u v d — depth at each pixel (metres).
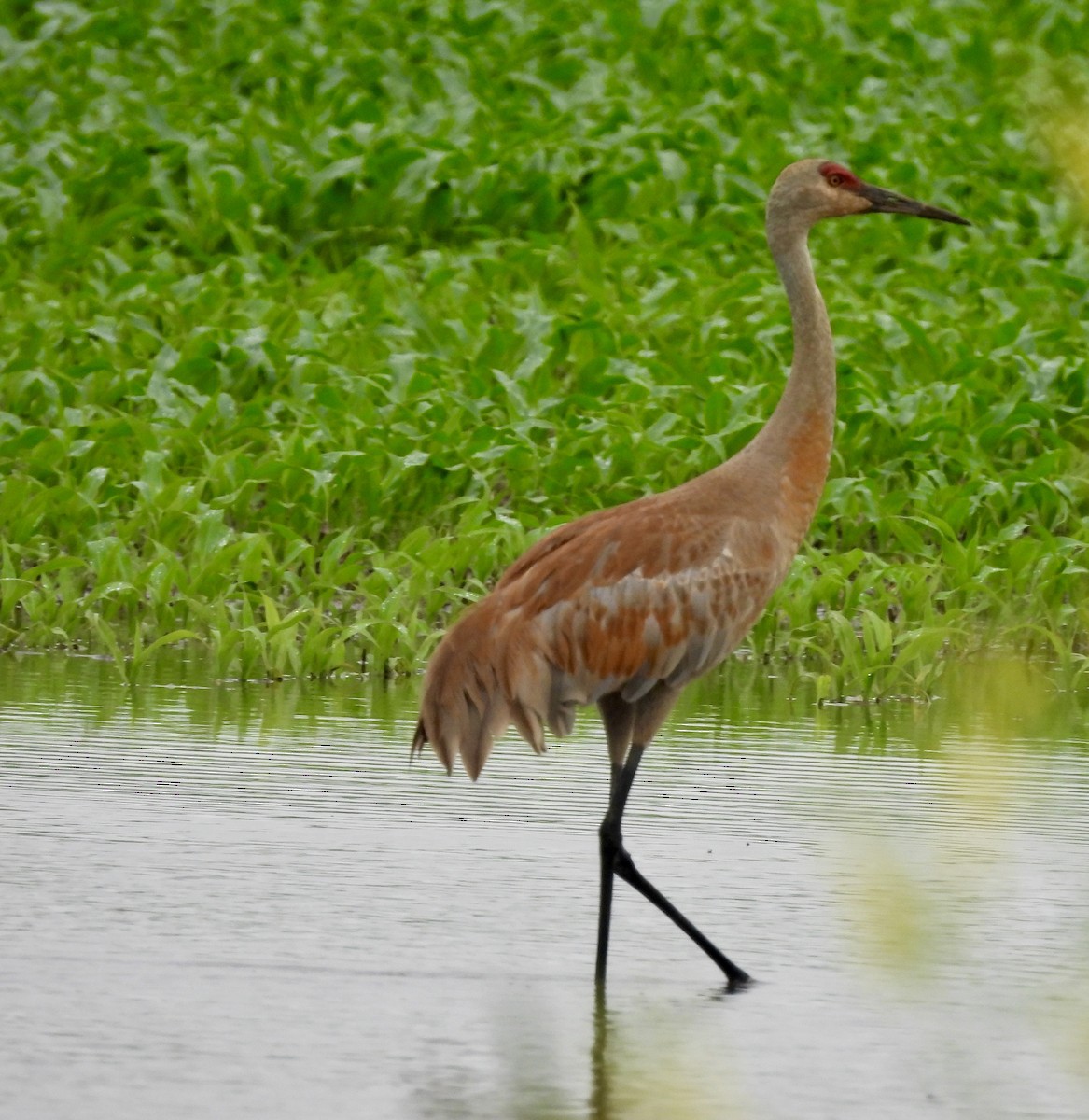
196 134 36.19
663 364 27.20
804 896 13.54
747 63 44.12
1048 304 31.16
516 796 15.63
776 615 20.59
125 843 14.02
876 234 34.69
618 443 23.84
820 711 18.42
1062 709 18.72
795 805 15.38
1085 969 12.30
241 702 17.98
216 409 24.58
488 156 35.62
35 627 19.80
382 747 16.70
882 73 45.28
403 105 39.28
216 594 20.41
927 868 13.84
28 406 25.36
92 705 17.59
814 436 13.98
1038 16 47.69
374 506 22.95
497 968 12.34
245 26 43.84
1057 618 21.00
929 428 25.16
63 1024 11.12
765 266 33.66
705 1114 10.27
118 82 39.78
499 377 25.25
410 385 25.61
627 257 32.16
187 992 11.66
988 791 14.49
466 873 13.84
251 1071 10.61
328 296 29.44
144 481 22.17
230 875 13.55
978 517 23.77
